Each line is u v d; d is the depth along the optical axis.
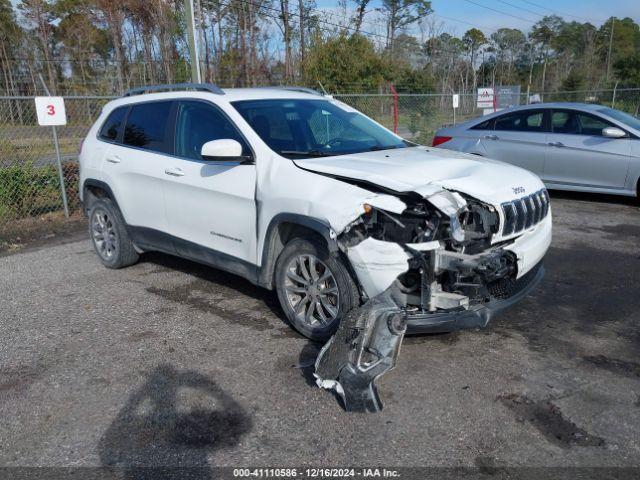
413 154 4.78
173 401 3.63
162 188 5.39
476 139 9.93
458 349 4.26
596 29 60.75
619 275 5.86
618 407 3.48
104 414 3.51
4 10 36.91
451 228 3.65
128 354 4.28
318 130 5.11
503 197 4.03
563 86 45.66
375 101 17.77
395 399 3.60
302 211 4.07
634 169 8.49
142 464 3.04
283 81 31.97
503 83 56.91
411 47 47.69
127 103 6.08
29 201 9.27
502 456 3.05
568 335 4.49
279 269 4.42
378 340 3.56
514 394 3.64
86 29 33.19
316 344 4.34
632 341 4.38
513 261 4.09
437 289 3.75
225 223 4.84
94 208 6.37
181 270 6.27
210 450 3.14
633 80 46.75
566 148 9.00
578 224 7.95
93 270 6.41
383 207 3.67
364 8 45.69
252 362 4.09
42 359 4.24
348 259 3.86
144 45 30.05
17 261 6.96
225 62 30.66
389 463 3.01
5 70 35.00
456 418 3.39
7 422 3.45
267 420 3.40
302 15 34.69
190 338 4.52
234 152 4.45
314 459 3.05
